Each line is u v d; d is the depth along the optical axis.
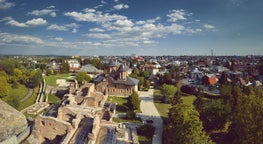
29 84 115.75
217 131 60.22
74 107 59.28
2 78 94.12
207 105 60.91
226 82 123.00
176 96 79.00
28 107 82.31
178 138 42.38
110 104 79.00
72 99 67.44
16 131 53.62
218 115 57.53
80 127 48.00
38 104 87.44
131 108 78.00
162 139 54.97
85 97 70.50
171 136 46.22
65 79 137.00
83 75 123.12
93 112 56.56
